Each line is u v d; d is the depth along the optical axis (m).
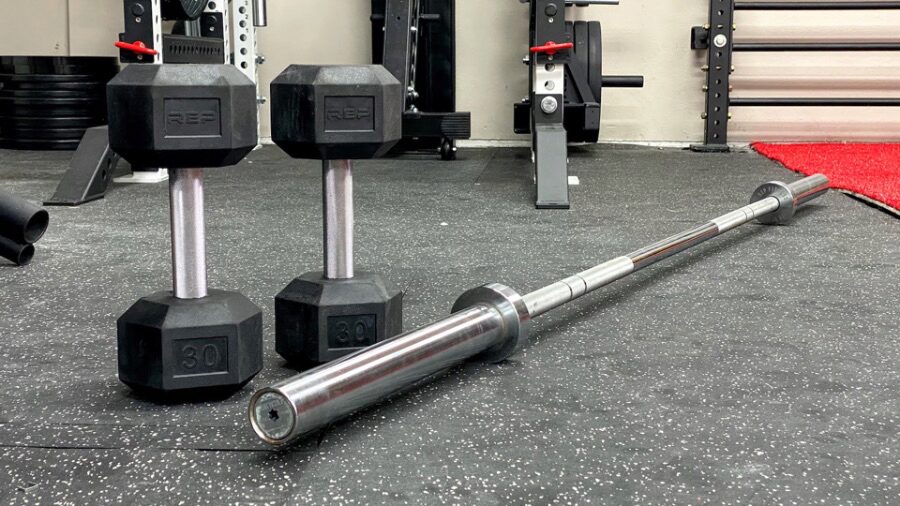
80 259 1.88
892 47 4.21
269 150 4.28
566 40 2.81
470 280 1.70
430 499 0.82
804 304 1.52
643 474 0.87
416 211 2.51
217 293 1.06
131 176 3.17
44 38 4.66
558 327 1.39
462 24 4.51
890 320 1.43
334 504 0.81
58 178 3.28
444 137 3.76
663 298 1.57
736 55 4.47
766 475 0.87
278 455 0.91
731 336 1.34
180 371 1.01
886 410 1.04
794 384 1.13
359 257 1.90
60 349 1.27
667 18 4.47
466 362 1.21
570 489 0.84
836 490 0.84
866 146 4.23
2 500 0.81
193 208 1.02
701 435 0.97
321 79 1.04
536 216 2.44
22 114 4.25
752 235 2.14
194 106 0.95
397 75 3.57
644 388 1.11
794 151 4.04
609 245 2.04
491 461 0.90
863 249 1.98
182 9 2.96
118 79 0.96
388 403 1.06
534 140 3.11
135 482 0.85
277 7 4.60
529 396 1.08
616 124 4.57
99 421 1.00
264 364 1.19
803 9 4.25
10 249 1.79
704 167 3.63
